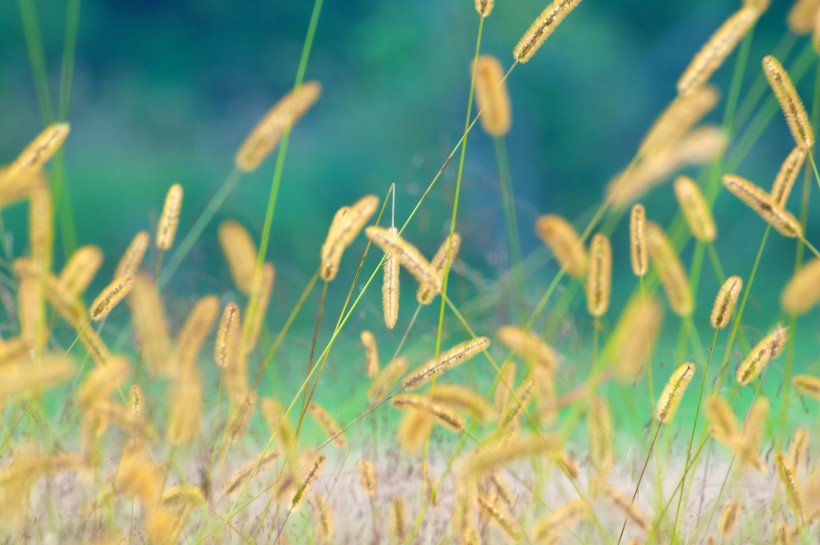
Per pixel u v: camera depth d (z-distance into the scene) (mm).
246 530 2857
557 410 2729
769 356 2764
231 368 2818
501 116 2787
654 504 2822
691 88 2639
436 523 2875
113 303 2771
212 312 2789
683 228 2781
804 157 2742
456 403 2734
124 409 2754
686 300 2779
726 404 2773
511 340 2738
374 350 2873
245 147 2801
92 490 2877
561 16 2799
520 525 2775
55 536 2803
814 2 2785
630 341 2631
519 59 2797
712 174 2852
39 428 2820
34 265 2756
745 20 2652
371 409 2787
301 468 2795
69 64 2822
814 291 2600
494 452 2580
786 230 2715
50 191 2756
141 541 2775
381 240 2738
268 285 2822
